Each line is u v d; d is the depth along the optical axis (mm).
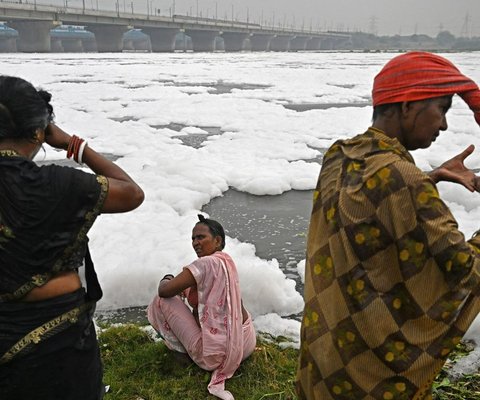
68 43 103688
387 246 1533
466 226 5418
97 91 18625
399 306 1555
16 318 1643
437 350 1569
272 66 39531
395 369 1578
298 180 7184
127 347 3162
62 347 1684
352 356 1610
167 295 2904
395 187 1507
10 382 1658
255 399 2686
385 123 1676
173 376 2889
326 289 1647
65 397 1724
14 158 1651
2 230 1602
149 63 41531
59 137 1842
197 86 22344
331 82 25188
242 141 9961
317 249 1684
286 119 12906
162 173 7258
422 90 1582
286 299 3797
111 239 4715
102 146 9375
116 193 1724
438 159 8664
